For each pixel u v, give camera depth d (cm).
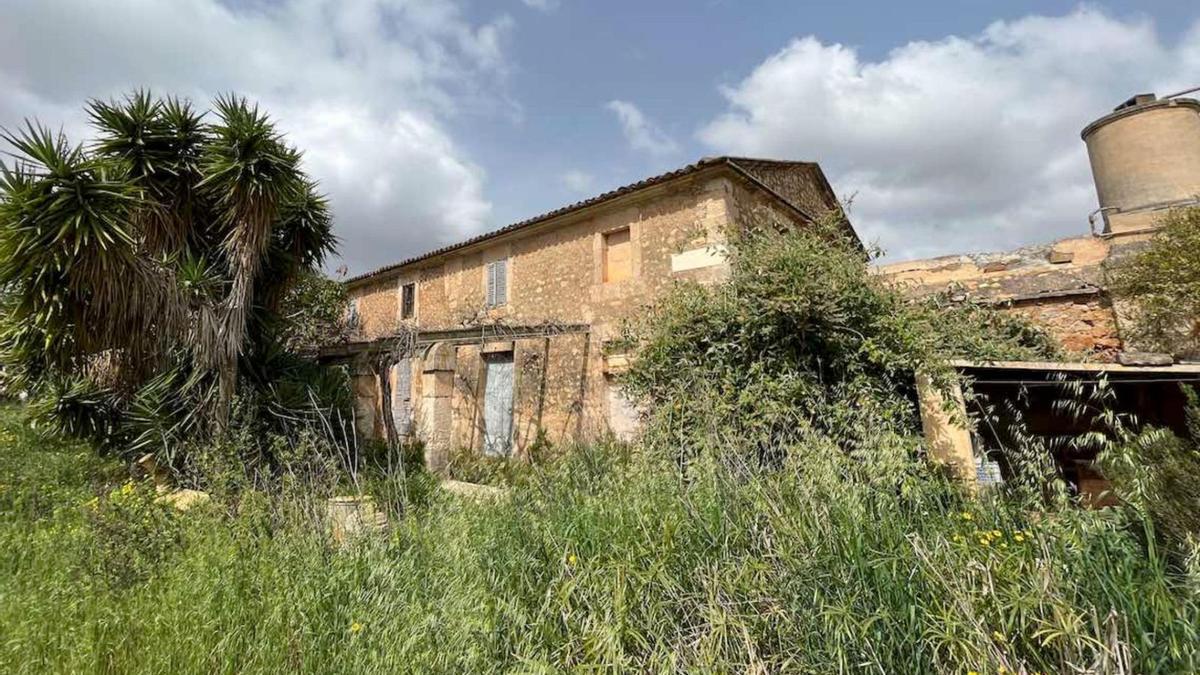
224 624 281
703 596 255
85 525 412
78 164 549
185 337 648
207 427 629
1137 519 237
